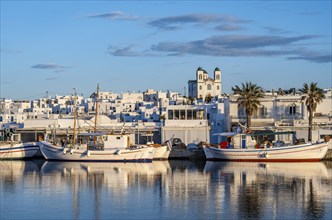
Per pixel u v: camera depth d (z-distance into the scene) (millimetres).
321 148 101312
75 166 97688
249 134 107562
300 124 120625
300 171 85688
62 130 133125
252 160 103875
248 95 118875
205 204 56344
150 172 85625
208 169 90125
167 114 129250
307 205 55375
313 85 118312
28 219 50531
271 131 118062
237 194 62281
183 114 129000
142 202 57688
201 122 125688
